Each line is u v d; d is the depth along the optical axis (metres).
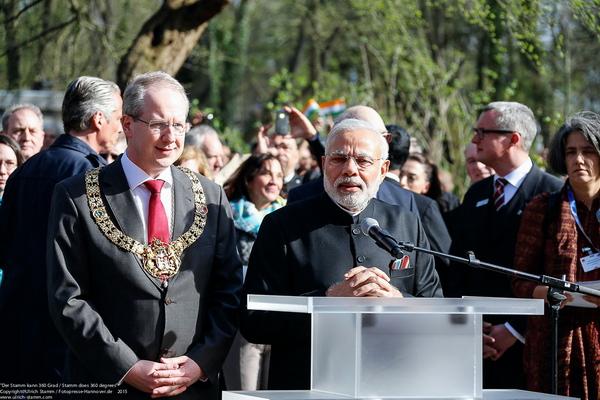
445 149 18.95
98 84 6.91
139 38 13.62
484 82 23.41
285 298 4.62
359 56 25.80
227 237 5.94
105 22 18.47
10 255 6.68
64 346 6.49
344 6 24.84
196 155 7.94
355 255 5.98
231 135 20.16
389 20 19.81
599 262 6.71
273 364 6.04
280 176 8.69
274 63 33.16
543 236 6.93
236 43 28.38
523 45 12.66
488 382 7.60
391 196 7.43
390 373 4.60
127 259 5.57
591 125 6.74
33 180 6.67
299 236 6.02
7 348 6.57
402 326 4.62
